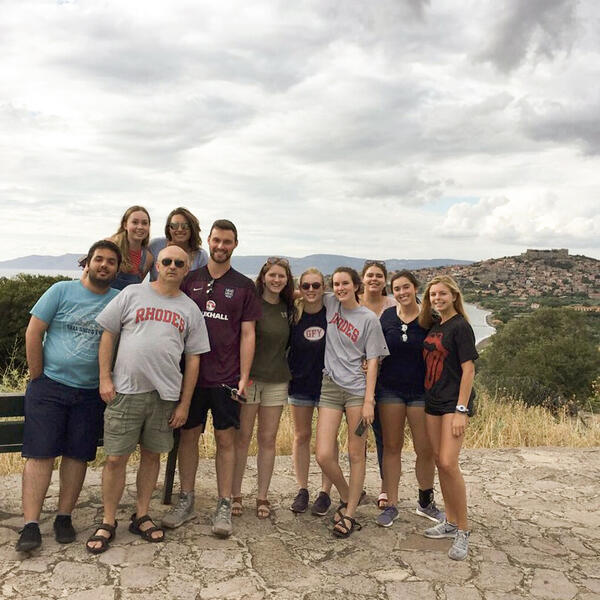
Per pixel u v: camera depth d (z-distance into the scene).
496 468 5.84
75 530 3.90
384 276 4.73
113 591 3.18
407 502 4.80
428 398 3.95
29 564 3.43
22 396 4.03
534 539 4.14
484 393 11.25
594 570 3.68
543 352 35.41
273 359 4.22
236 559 3.62
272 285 4.14
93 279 3.70
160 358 3.62
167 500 4.38
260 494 4.34
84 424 3.72
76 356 3.64
